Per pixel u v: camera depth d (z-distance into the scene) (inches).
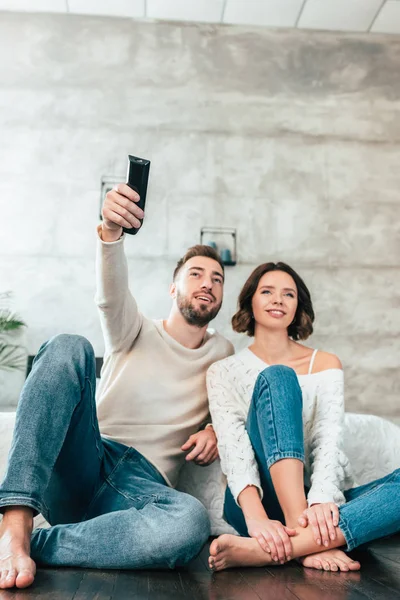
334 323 183.8
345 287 186.9
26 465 42.3
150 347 62.8
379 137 199.8
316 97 199.9
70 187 183.0
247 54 200.2
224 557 45.4
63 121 187.5
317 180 193.6
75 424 48.7
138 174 52.7
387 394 180.5
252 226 187.6
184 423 61.2
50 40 193.0
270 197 190.5
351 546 46.8
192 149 190.7
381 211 194.1
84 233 180.5
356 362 181.6
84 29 195.3
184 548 44.8
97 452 51.7
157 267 181.2
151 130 190.4
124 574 43.9
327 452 54.4
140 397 60.3
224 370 63.9
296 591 39.2
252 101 196.9
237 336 177.5
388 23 201.5
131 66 194.4
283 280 68.3
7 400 167.6
